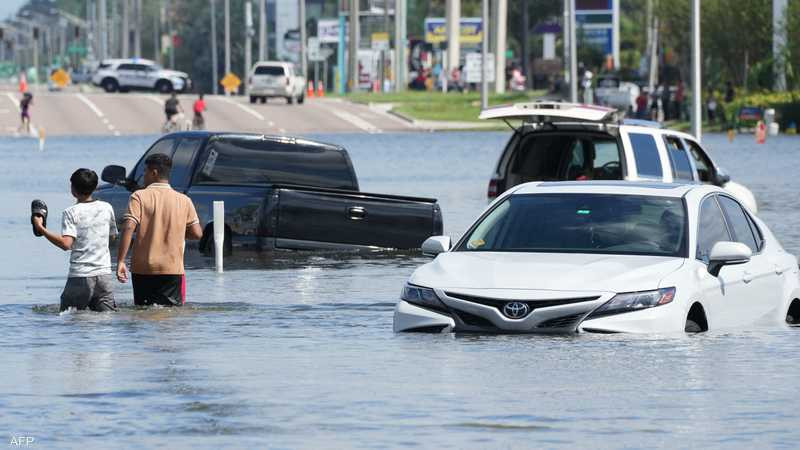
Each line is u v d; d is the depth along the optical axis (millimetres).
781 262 42250
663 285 37469
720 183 67500
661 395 30500
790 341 37531
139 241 46594
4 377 33156
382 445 25922
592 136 62094
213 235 65500
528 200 41375
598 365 33844
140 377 33156
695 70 115125
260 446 25875
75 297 45406
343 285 53938
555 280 37562
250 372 33781
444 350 36250
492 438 26484
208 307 47031
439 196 100688
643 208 40344
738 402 29750
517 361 34469
